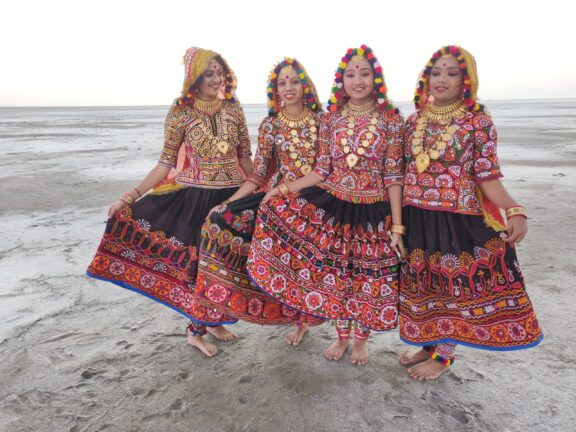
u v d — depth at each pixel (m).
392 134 2.76
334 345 3.15
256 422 2.44
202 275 2.91
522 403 2.56
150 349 3.24
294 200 2.89
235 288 2.93
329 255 2.87
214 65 2.96
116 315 3.78
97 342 3.33
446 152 2.57
